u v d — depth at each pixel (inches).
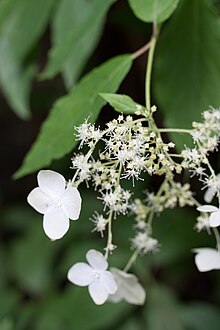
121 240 28.3
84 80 18.4
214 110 17.0
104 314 26.9
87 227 30.0
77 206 14.9
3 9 24.3
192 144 18.2
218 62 19.9
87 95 18.2
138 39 29.7
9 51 25.0
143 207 17.4
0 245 33.6
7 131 45.9
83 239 30.1
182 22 20.0
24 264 30.5
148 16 18.2
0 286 31.3
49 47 35.8
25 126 45.9
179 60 20.2
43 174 15.0
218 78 19.9
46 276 30.3
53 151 18.3
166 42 20.2
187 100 20.2
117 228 28.6
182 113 20.2
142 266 28.1
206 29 19.9
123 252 28.0
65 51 21.4
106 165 16.2
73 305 27.3
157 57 20.3
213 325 28.0
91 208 30.4
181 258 29.7
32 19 24.2
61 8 23.7
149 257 28.0
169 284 34.0
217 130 15.8
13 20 24.5
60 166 31.0
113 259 27.8
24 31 24.5
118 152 14.9
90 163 15.5
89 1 23.4
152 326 27.7
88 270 16.1
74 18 23.5
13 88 25.4
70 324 27.0
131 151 14.9
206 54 20.0
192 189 27.0
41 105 35.3
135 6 18.5
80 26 21.5
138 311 28.1
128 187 27.1
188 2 19.8
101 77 18.3
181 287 35.5
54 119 18.5
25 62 25.2
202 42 20.0
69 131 18.2
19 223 35.6
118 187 15.4
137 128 15.0
